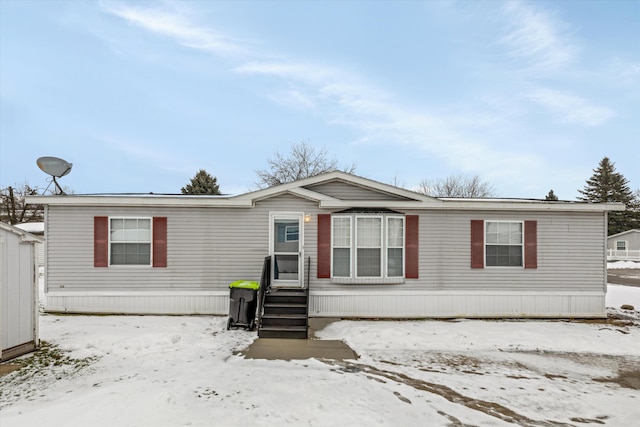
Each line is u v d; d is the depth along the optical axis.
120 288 9.73
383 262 9.89
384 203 9.95
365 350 7.11
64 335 7.54
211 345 7.20
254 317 8.63
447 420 4.32
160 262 9.80
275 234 10.01
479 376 5.89
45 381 5.26
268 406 4.40
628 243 38.78
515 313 10.13
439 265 10.09
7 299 6.14
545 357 6.94
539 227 10.33
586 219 10.41
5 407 4.38
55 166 10.12
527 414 4.61
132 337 7.24
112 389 4.75
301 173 33.00
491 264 10.22
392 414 4.36
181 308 9.79
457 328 8.77
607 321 9.95
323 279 9.90
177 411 4.18
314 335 8.15
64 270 9.69
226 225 9.94
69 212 9.75
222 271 9.88
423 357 6.77
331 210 10.02
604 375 6.10
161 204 9.70
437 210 10.16
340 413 4.29
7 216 34.03
